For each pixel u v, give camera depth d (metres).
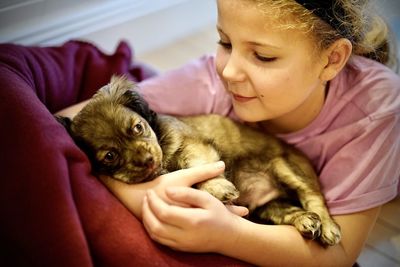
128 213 0.57
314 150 0.71
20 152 0.53
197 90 0.77
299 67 0.60
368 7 0.65
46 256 0.51
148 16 1.25
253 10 0.56
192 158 0.65
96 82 0.84
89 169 0.58
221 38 0.64
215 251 0.57
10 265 0.55
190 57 1.29
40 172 0.52
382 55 0.74
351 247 0.64
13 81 0.59
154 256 0.54
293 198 0.68
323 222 0.63
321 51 0.61
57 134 0.56
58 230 0.51
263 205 0.68
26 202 0.52
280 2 0.56
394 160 0.66
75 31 1.08
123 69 0.87
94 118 0.63
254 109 0.64
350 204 0.65
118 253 0.54
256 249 0.58
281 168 0.68
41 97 0.71
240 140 0.71
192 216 0.54
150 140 0.63
